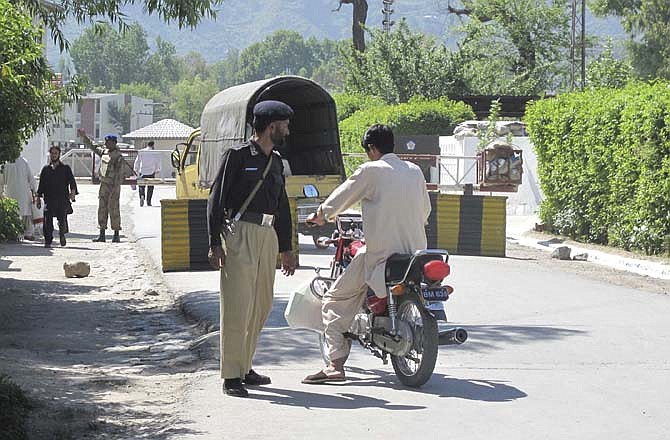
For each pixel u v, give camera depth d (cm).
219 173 1055
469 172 3984
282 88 2764
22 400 997
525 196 3809
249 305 1066
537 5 7650
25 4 1862
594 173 2766
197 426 957
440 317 1072
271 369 1213
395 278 1095
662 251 2475
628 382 1147
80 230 3412
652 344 1373
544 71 7425
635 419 988
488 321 1556
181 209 2141
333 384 1134
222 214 1055
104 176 2948
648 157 2467
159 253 2639
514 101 5828
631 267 2350
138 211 4378
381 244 1112
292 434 930
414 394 1084
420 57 6394
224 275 1066
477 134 4022
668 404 1047
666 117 2394
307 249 2680
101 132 18212
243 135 2623
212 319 1582
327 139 2780
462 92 6394
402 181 1116
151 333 1548
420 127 4934
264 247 1068
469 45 6581
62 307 1780
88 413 1001
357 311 1147
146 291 1934
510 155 3256
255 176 1058
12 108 1680
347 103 6172
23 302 1823
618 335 1438
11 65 1588
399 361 1126
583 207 2859
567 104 2947
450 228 2533
